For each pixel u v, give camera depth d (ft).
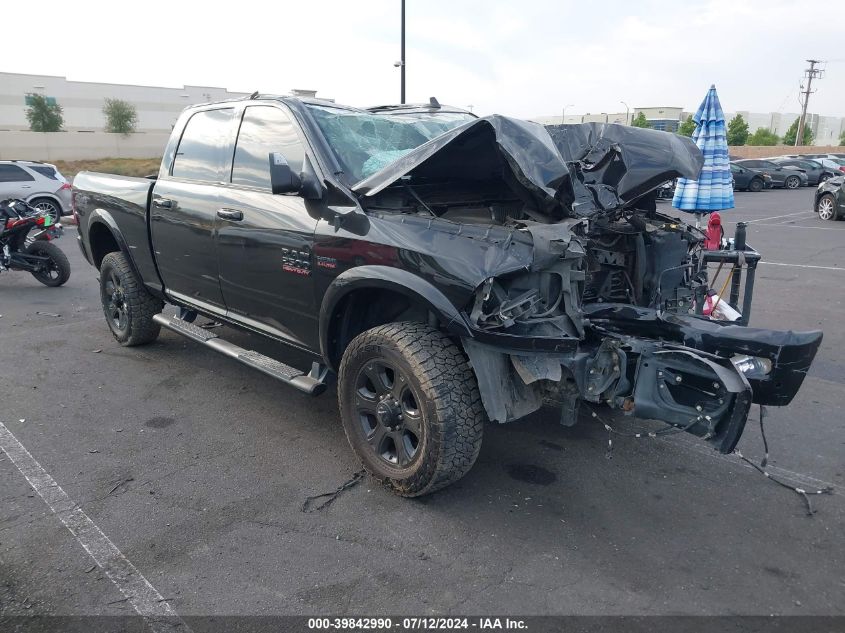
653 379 10.57
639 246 13.89
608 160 14.53
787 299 28.04
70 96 271.69
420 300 10.71
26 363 18.92
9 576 9.64
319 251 12.33
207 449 13.78
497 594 9.38
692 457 13.67
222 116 15.87
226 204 14.57
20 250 29.27
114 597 9.23
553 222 11.87
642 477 12.82
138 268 18.56
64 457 13.35
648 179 13.85
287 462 13.25
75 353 19.85
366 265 11.53
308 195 12.45
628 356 11.11
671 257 14.49
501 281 10.66
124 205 18.22
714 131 26.66
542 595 9.36
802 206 77.92
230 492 12.07
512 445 14.15
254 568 9.89
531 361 10.61
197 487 12.23
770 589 9.53
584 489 12.32
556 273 10.92
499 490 12.25
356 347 11.84
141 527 10.91
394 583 9.59
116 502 11.68
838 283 31.32
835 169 118.42
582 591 9.45
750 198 92.68
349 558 10.16
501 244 10.55
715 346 11.85
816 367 19.34
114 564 9.95
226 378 17.84
